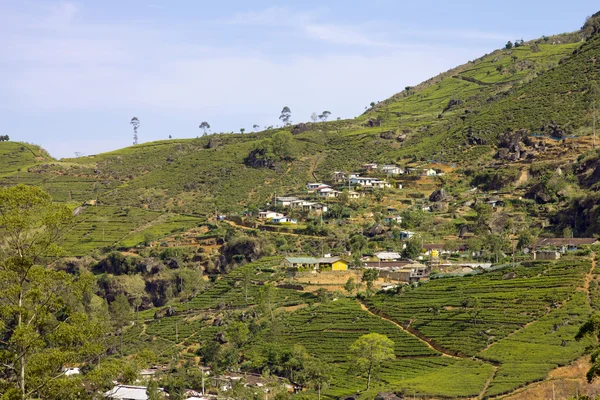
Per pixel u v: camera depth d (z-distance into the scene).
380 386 153.00
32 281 82.50
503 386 138.25
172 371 180.62
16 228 81.19
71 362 83.38
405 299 197.00
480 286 193.62
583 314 163.62
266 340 191.12
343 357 174.38
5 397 74.94
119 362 85.38
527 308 173.38
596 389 133.50
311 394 154.12
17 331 77.38
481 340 164.50
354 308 198.50
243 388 157.88
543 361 146.88
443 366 158.88
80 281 86.62
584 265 191.12
